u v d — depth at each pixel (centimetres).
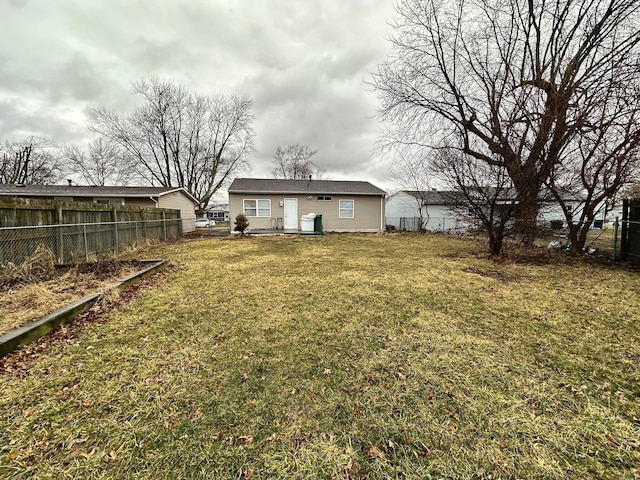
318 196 1609
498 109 784
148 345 269
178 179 2489
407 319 333
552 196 749
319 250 901
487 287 470
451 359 244
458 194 775
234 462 146
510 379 215
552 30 823
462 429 167
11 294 372
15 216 504
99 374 220
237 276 541
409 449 154
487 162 779
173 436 162
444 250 912
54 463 144
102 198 1459
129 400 191
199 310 361
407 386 207
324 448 155
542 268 627
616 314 349
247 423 172
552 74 777
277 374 223
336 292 439
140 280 496
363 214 1662
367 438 161
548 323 322
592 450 152
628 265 657
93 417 175
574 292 443
